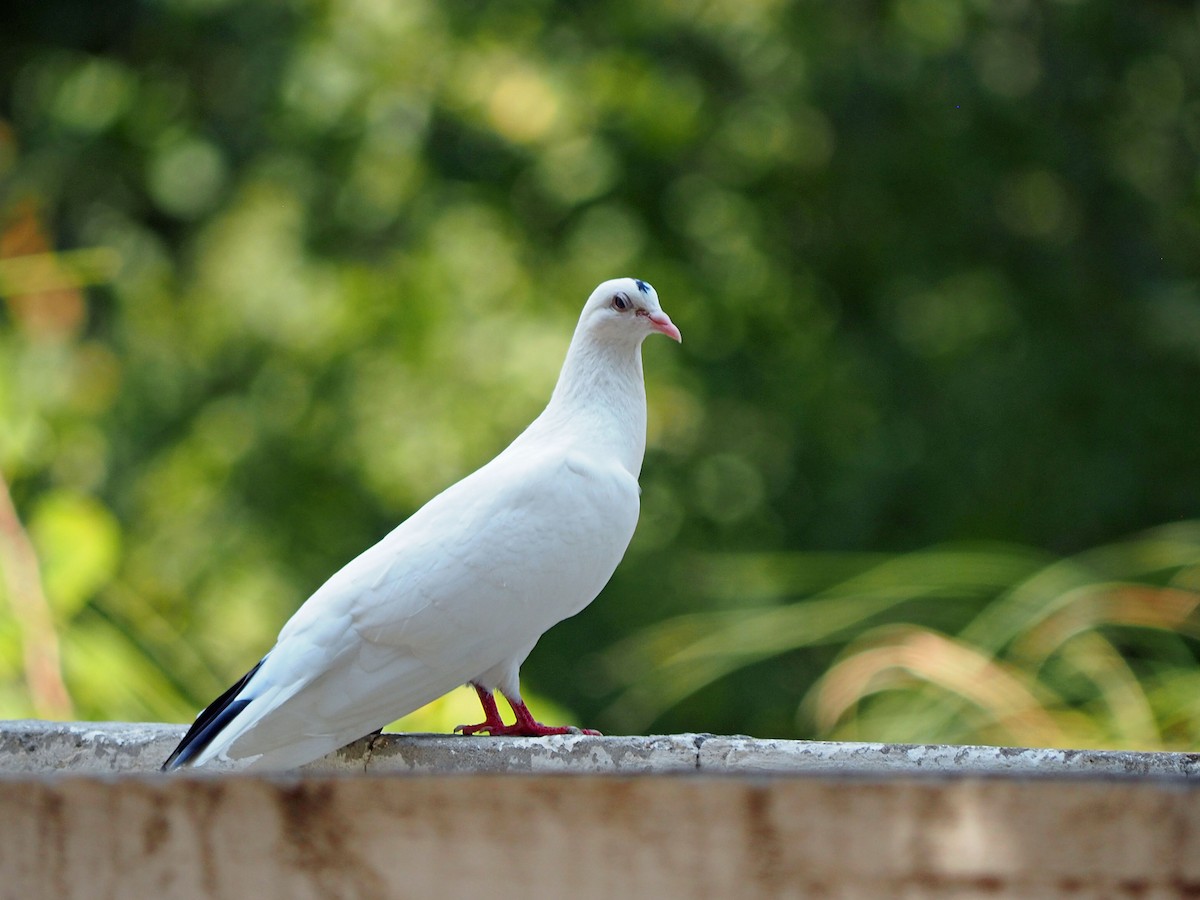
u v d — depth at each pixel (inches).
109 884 85.0
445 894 83.0
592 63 554.3
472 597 182.7
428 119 543.2
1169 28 558.9
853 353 559.8
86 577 272.5
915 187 559.8
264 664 176.9
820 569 445.1
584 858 82.1
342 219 548.1
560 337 534.0
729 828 81.4
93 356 478.9
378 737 178.4
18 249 349.1
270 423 530.9
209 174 564.1
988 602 300.2
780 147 576.1
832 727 257.1
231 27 550.9
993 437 522.6
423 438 521.3
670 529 536.1
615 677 500.4
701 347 565.0
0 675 259.4
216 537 505.4
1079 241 560.7
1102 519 506.9
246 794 84.1
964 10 550.9
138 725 180.9
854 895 80.6
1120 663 254.8
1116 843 78.7
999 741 240.2
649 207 573.9
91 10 589.0
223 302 544.4
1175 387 532.1
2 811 86.2
